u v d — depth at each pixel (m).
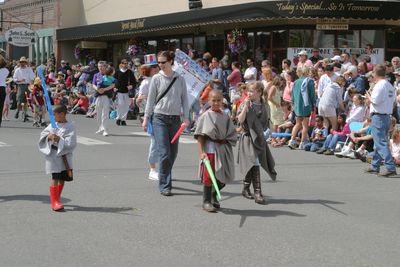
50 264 5.54
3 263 5.56
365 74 16.09
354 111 13.01
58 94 20.78
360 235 6.73
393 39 21.00
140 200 8.30
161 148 8.66
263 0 20.58
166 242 6.30
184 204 8.12
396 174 10.74
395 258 5.91
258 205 8.17
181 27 22.94
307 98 13.70
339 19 19.34
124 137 15.79
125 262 5.63
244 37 22.28
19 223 6.96
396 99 13.73
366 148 12.55
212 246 6.19
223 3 22.52
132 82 19.23
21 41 33.06
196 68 11.47
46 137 7.45
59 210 7.57
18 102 20.88
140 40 28.03
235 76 18.12
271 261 5.73
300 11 18.52
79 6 33.19
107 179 9.79
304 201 8.47
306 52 18.44
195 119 16.72
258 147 8.30
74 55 34.28
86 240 6.33
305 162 12.10
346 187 9.56
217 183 7.76
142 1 27.52
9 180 9.59
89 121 20.84
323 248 6.20
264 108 8.46
